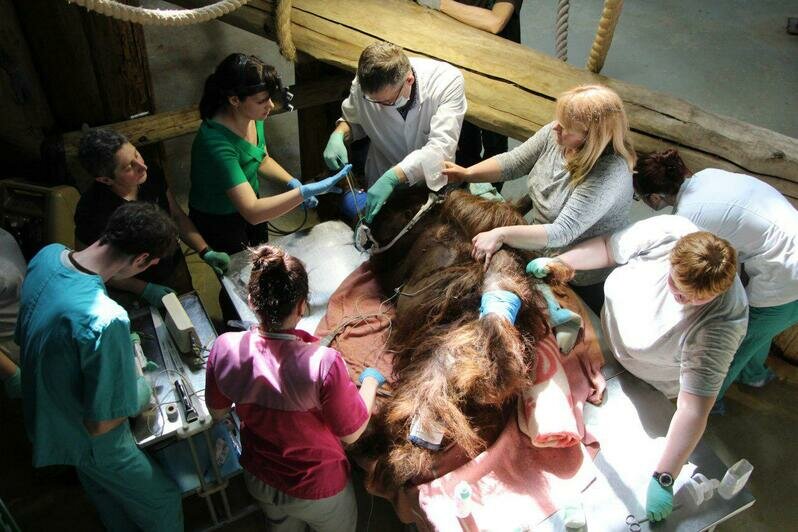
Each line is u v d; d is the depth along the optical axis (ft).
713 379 7.09
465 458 7.50
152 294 8.87
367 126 10.04
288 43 11.72
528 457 7.58
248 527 9.18
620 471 7.61
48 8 10.89
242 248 10.89
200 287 12.91
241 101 8.95
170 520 8.00
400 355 8.30
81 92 12.00
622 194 8.18
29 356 6.43
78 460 6.97
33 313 6.43
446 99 9.33
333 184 9.79
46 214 9.91
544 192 8.99
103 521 8.34
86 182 13.07
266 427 6.52
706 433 10.51
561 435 7.40
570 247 8.91
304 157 14.65
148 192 9.32
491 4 12.17
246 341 6.40
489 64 11.03
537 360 7.89
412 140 9.90
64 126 12.50
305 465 6.89
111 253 6.47
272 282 6.03
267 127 16.69
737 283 7.22
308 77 12.86
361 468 8.22
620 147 7.92
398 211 9.40
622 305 8.13
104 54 11.52
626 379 8.59
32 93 11.90
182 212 10.10
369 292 9.46
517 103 10.65
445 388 7.43
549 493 7.29
